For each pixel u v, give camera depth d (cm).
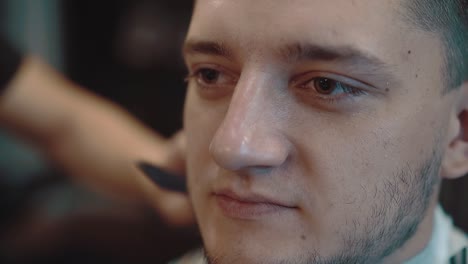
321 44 58
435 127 66
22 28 176
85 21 184
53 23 181
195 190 69
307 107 61
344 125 61
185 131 72
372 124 61
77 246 141
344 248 63
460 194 100
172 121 186
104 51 187
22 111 117
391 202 64
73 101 122
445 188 100
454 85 68
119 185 118
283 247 61
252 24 59
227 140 58
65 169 125
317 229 62
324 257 62
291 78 60
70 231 142
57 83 125
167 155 99
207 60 65
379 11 59
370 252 65
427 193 69
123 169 116
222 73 65
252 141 58
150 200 114
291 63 59
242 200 62
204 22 63
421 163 66
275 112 60
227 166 59
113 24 185
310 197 61
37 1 177
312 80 60
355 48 58
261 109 60
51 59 182
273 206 61
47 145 123
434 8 63
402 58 61
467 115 71
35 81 119
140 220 140
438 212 78
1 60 110
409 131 63
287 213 61
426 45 63
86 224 143
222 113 65
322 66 59
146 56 183
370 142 61
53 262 141
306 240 62
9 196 156
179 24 179
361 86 60
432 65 64
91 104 125
